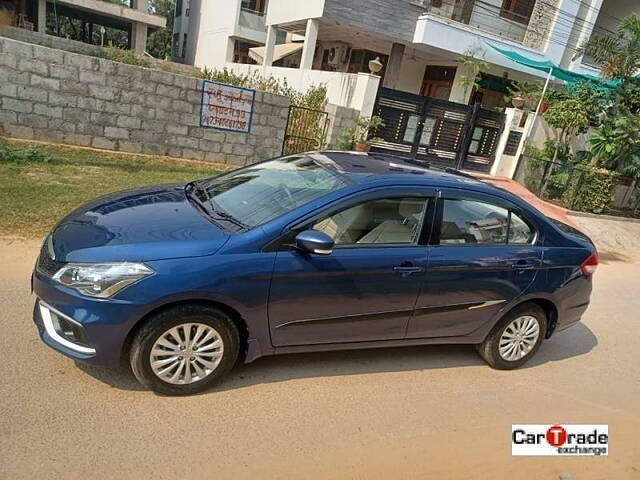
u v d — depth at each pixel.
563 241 4.09
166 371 2.91
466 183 3.76
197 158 9.55
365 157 4.17
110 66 8.21
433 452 2.94
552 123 12.99
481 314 3.80
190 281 2.76
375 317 3.41
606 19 21.14
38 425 2.57
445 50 15.38
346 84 11.98
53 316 2.86
